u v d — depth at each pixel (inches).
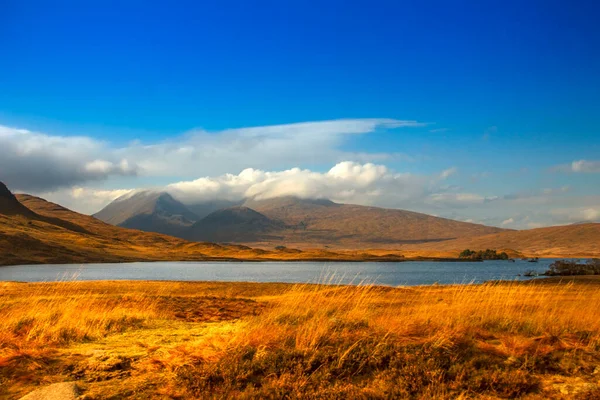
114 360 375.9
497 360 373.4
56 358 390.6
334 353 364.8
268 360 353.4
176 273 4692.4
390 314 520.1
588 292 954.7
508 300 577.3
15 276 3634.4
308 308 536.1
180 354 374.9
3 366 363.9
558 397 313.7
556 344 410.9
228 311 784.3
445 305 598.5
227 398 303.7
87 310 599.8
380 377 339.0
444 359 365.1
